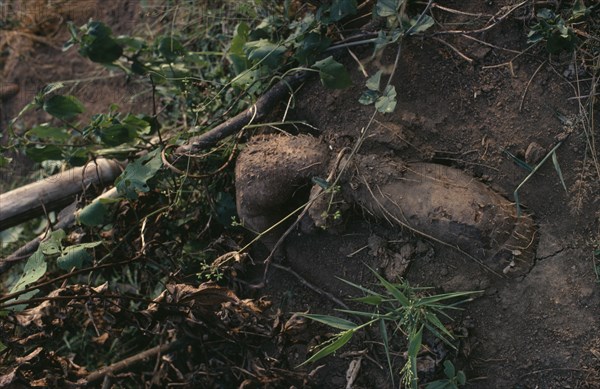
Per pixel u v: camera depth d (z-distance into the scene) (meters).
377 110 0.87
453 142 0.92
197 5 1.14
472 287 0.90
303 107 0.97
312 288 0.97
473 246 0.88
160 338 0.99
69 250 0.93
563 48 0.88
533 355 0.88
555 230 0.89
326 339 0.95
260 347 0.96
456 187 0.89
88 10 1.23
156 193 1.00
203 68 1.11
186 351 0.98
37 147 1.04
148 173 0.94
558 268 0.88
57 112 0.96
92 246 0.94
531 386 0.88
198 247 1.01
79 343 1.07
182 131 1.04
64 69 1.22
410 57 0.94
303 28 0.94
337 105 0.95
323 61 0.91
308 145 0.93
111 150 1.02
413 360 0.86
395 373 0.94
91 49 0.99
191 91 1.03
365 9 0.96
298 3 1.01
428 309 0.91
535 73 0.90
